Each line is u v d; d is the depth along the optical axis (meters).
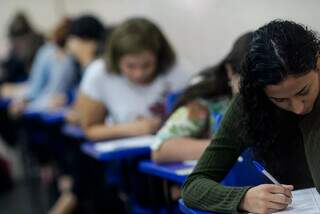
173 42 4.67
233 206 1.53
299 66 1.35
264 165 1.66
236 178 1.81
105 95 3.14
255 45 1.41
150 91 3.09
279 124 1.58
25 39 6.10
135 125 3.00
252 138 1.61
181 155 2.26
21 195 5.14
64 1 7.05
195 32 4.30
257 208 1.48
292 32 1.38
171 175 2.09
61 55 4.98
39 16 7.28
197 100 2.32
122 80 3.11
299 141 1.62
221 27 3.92
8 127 5.80
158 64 3.09
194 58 4.37
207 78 2.30
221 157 1.67
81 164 3.70
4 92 5.93
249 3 3.55
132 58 2.97
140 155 2.66
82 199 3.79
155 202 2.50
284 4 3.23
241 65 1.49
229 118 1.67
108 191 3.23
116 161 3.02
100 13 6.37
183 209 1.70
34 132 5.12
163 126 2.41
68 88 4.94
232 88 2.02
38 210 4.59
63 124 4.33
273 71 1.37
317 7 2.98
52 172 5.07
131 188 2.81
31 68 6.01
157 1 4.92
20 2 7.30
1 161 5.45
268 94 1.45
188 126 2.34
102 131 3.06
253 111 1.56
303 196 1.54
